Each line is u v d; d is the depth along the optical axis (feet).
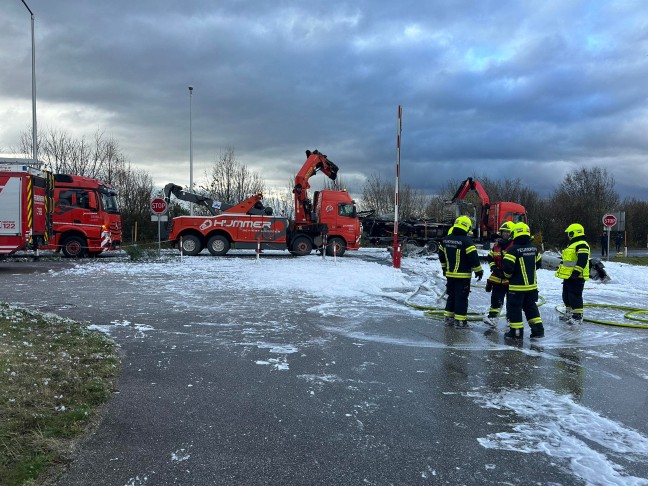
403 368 19.20
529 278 24.41
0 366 17.01
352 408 14.93
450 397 16.03
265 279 45.06
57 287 39.32
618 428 13.71
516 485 10.63
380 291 39.55
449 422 13.99
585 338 25.03
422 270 59.67
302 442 12.54
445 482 10.71
